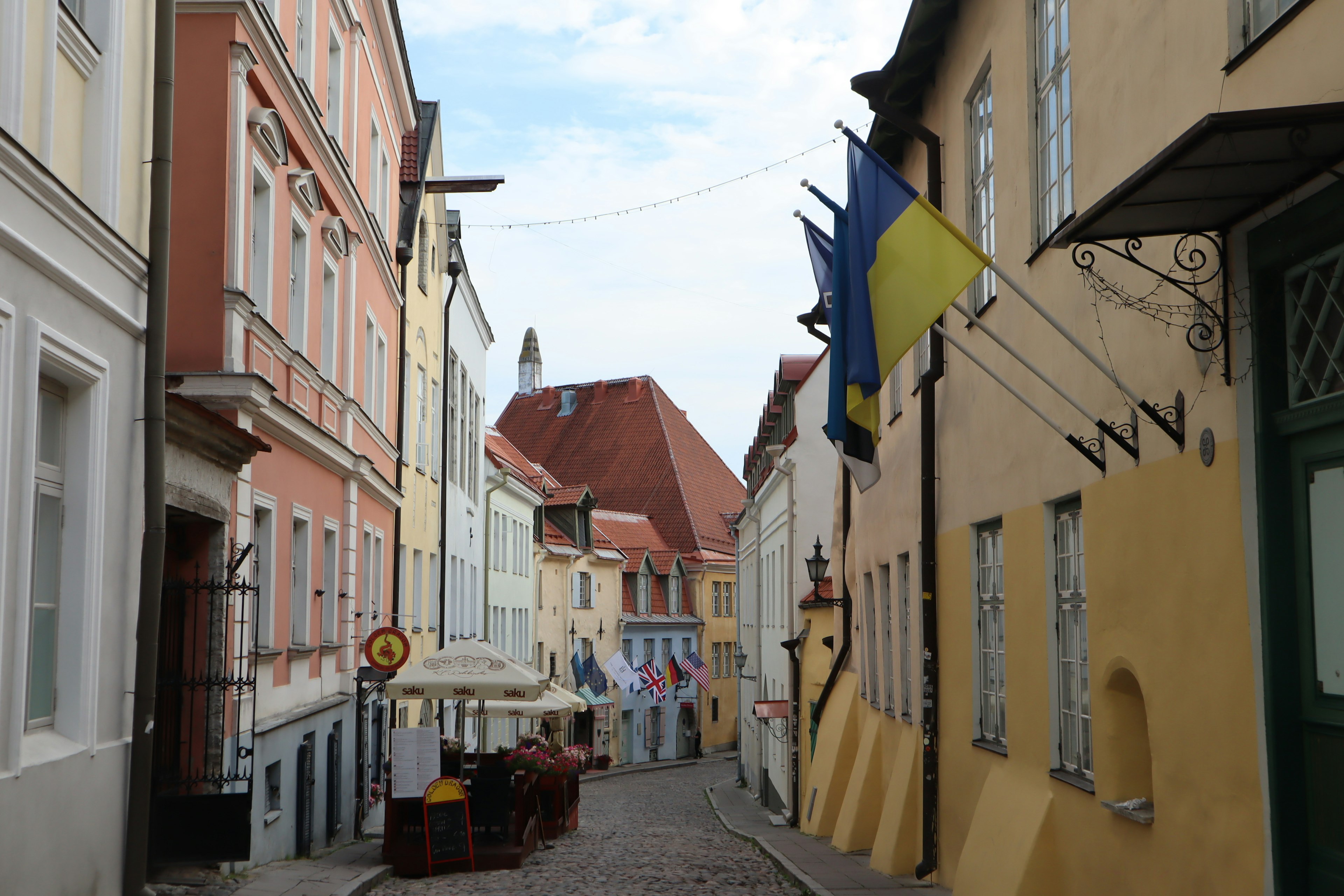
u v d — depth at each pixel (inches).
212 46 443.2
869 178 298.4
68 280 286.8
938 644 492.7
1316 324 204.2
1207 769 236.8
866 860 595.8
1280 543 214.2
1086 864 310.8
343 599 672.4
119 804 323.6
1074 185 315.9
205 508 410.0
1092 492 303.4
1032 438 360.5
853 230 297.1
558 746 851.4
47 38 285.6
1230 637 226.5
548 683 680.4
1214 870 233.6
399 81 848.9
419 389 1037.8
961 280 284.0
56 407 302.2
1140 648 270.4
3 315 256.4
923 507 501.0
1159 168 186.2
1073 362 319.9
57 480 301.6
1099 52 295.6
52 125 287.9
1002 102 391.9
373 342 785.6
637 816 1136.8
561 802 817.5
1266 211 208.2
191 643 425.4
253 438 432.1
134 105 332.5
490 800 607.5
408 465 963.3
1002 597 413.4
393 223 889.5
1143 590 268.7
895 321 289.4
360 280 730.2
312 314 594.2
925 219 289.9
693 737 2488.9
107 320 314.5
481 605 1477.6
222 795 362.6
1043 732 350.0
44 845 275.7
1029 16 364.8
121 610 324.2
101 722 311.9
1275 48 207.8
